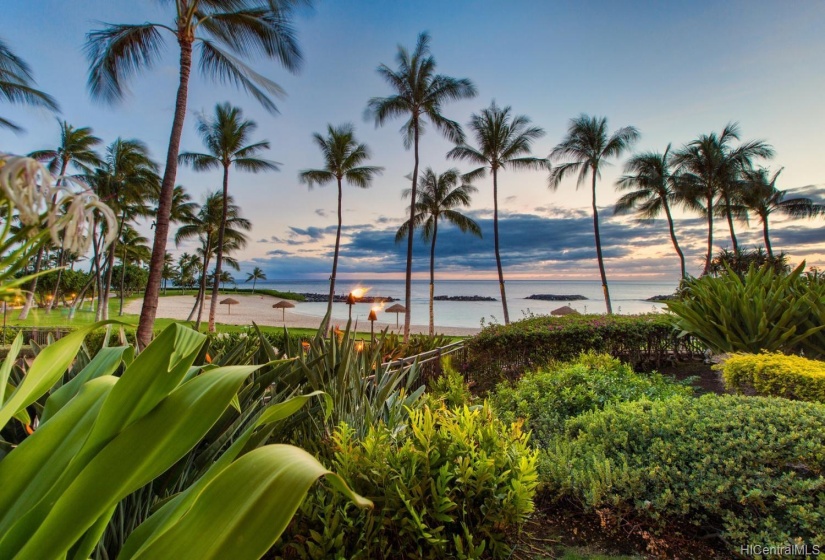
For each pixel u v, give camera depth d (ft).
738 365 14.62
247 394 5.76
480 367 26.32
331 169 92.84
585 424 10.72
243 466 1.78
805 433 7.52
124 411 1.96
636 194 99.86
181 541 1.58
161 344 2.07
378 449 6.28
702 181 94.94
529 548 7.23
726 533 6.91
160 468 1.76
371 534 5.67
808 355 18.24
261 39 37.14
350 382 8.88
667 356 26.27
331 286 91.04
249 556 1.45
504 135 83.05
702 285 23.11
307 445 7.07
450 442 6.72
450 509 6.02
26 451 2.12
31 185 1.05
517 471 6.49
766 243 108.37
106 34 33.50
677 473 7.79
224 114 85.92
